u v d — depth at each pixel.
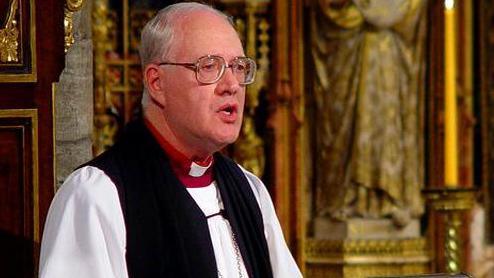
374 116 28.06
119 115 27.33
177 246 13.27
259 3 28.28
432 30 28.83
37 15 15.36
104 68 26.89
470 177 30.50
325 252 28.20
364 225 28.22
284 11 28.25
